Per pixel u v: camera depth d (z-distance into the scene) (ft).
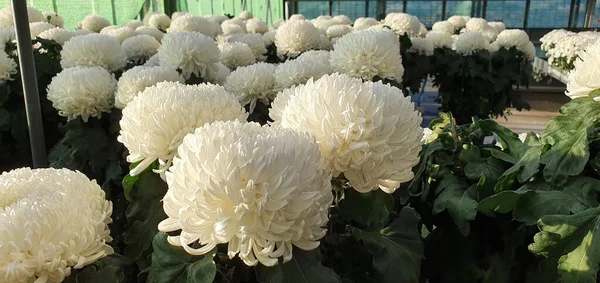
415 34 11.61
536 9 19.34
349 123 1.74
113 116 4.13
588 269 1.78
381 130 1.79
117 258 2.02
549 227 1.88
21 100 5.63
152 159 2.05
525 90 17.71
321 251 2.08
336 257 2.13
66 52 5.22
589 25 18.92
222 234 1.45
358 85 1.88
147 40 7.41
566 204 2.01
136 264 2.22
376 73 4.14
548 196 2.06
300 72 3.99
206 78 4.67
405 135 1.85
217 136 1.55
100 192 2.07
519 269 2.34
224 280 1.74
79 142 4.09
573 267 1.81
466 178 2.62
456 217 2.28
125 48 7.29
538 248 1.89
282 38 7.13
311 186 1.53
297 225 1.51
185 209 1.49
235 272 1.77
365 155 1.74
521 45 11.82
